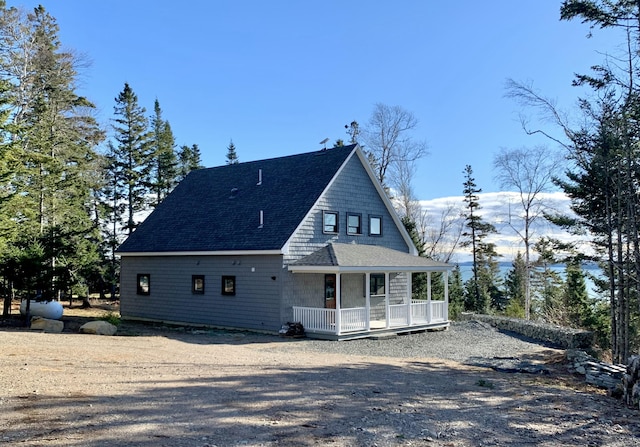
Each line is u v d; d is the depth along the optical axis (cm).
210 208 2472
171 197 2769
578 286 3428
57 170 2830
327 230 2183
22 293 1947
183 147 5488
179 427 658
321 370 1183
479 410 855
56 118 2883
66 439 581
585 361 1469
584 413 873
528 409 884
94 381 905
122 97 4181
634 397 959
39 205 2711
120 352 1289
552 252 2864
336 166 2247
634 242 1734
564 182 2619
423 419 770
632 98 1705
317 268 1898
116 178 4231
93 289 4344
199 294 2241
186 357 1279
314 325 1933
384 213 2519
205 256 2228
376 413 791
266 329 1997
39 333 1628
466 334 2216
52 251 2039
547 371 1408
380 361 1430
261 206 2266
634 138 1783
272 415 746
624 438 725
